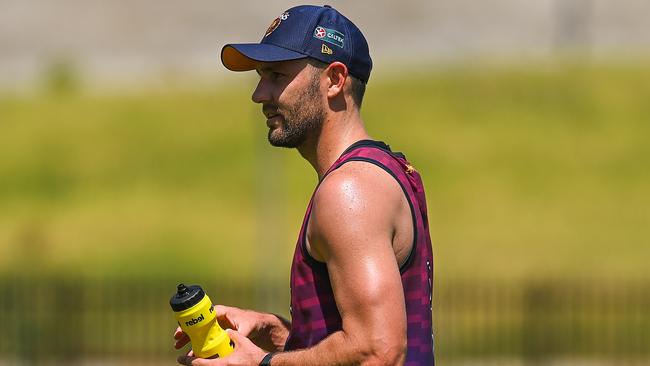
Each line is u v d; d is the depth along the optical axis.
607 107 96.25
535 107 96.19
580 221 76.75
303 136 12.49
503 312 54.16
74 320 50.66
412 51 123.31
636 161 86.75
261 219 68.81
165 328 53.31
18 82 115.12
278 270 63.25
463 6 135.50
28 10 135.25
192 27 130.38
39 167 88.56
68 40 129.00
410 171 12.33
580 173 84.75
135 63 121.56
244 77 100.62
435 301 54.38
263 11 132.38
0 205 82.62
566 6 134.38
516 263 69.25
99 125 95.38
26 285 59.34
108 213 79.94
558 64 106.94
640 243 73.12
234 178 84.19
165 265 70.44
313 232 11.74
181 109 97.56
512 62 108.44
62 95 105.94
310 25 12.42
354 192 11.56
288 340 12.35
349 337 11.22
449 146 88.38
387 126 91.81
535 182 83.19
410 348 12.02
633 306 54.19
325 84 12.44
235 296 57.50
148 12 134.00
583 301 58.34
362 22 130.62
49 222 79.00
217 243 73.50
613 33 133.38
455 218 77.00
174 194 82.56
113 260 71.88
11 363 46.38
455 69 105.50
